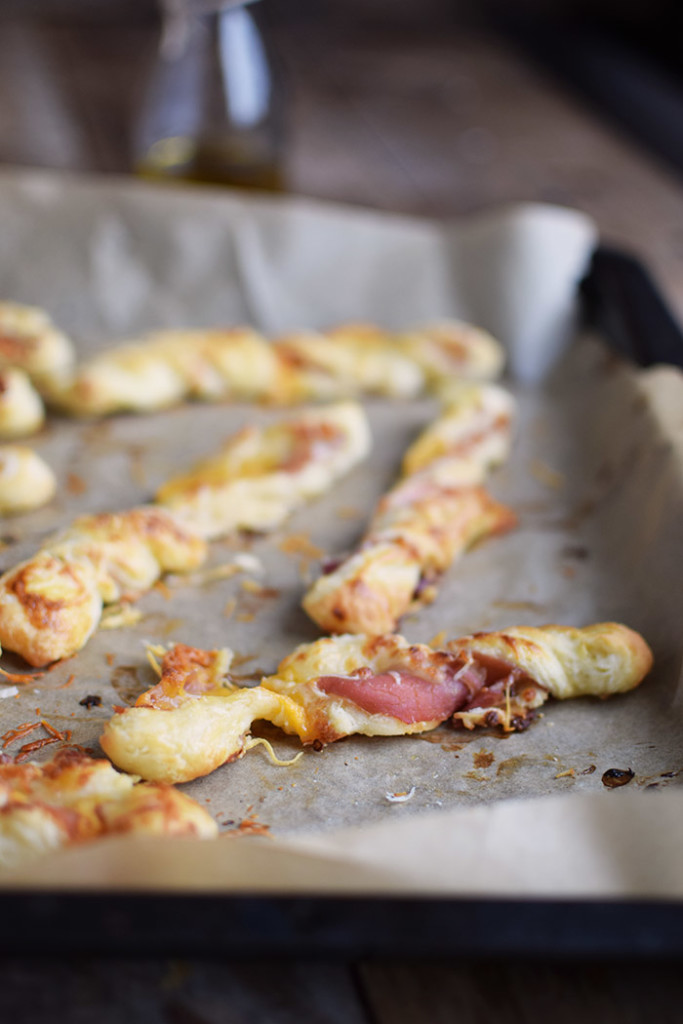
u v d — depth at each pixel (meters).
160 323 0.74
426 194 0.94
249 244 0.74
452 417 0.65
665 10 1.47
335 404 0.70
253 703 0.50
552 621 0.56
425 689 0.50
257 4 0.81
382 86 1.21
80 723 0.50
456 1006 0.42
